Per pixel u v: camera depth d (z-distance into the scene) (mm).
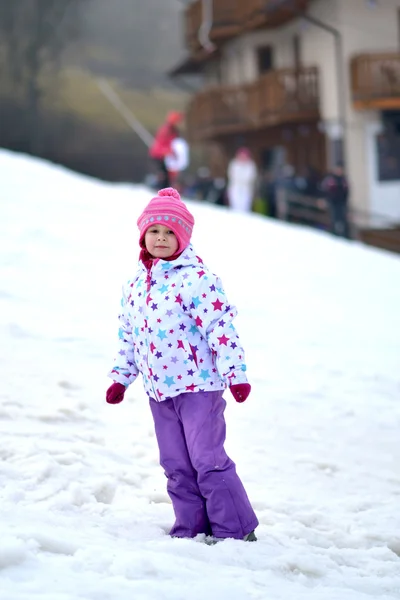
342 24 41375
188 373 5328
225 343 5230
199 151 72938
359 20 41438
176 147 30188
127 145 76375
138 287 5477
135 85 86938
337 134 41969
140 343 5449
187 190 42594
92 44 91000
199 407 5340
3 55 75188
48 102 77875
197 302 5277
